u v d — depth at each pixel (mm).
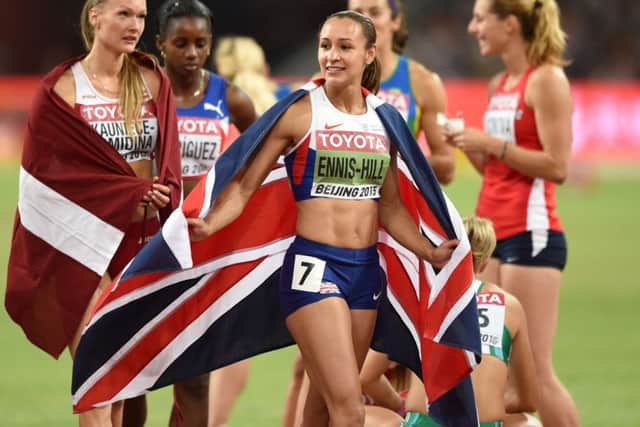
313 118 19016
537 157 25141
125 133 20562
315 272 18953
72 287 20250
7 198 77188
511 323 21328
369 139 19172
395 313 20797
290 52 118000
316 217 19156
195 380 22328
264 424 27906
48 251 20297
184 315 20141
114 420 21469
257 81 30297
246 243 20250
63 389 31672
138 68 20875
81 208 20188
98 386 19859
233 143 18859
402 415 22516
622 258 56062
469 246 19422
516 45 26078
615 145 92938
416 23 112000
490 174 26359
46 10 121875
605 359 35375
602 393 31016
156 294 19703
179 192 20672
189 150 23812
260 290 20531
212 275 20188
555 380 24734
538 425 21703
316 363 18812
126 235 20844
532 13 25719
